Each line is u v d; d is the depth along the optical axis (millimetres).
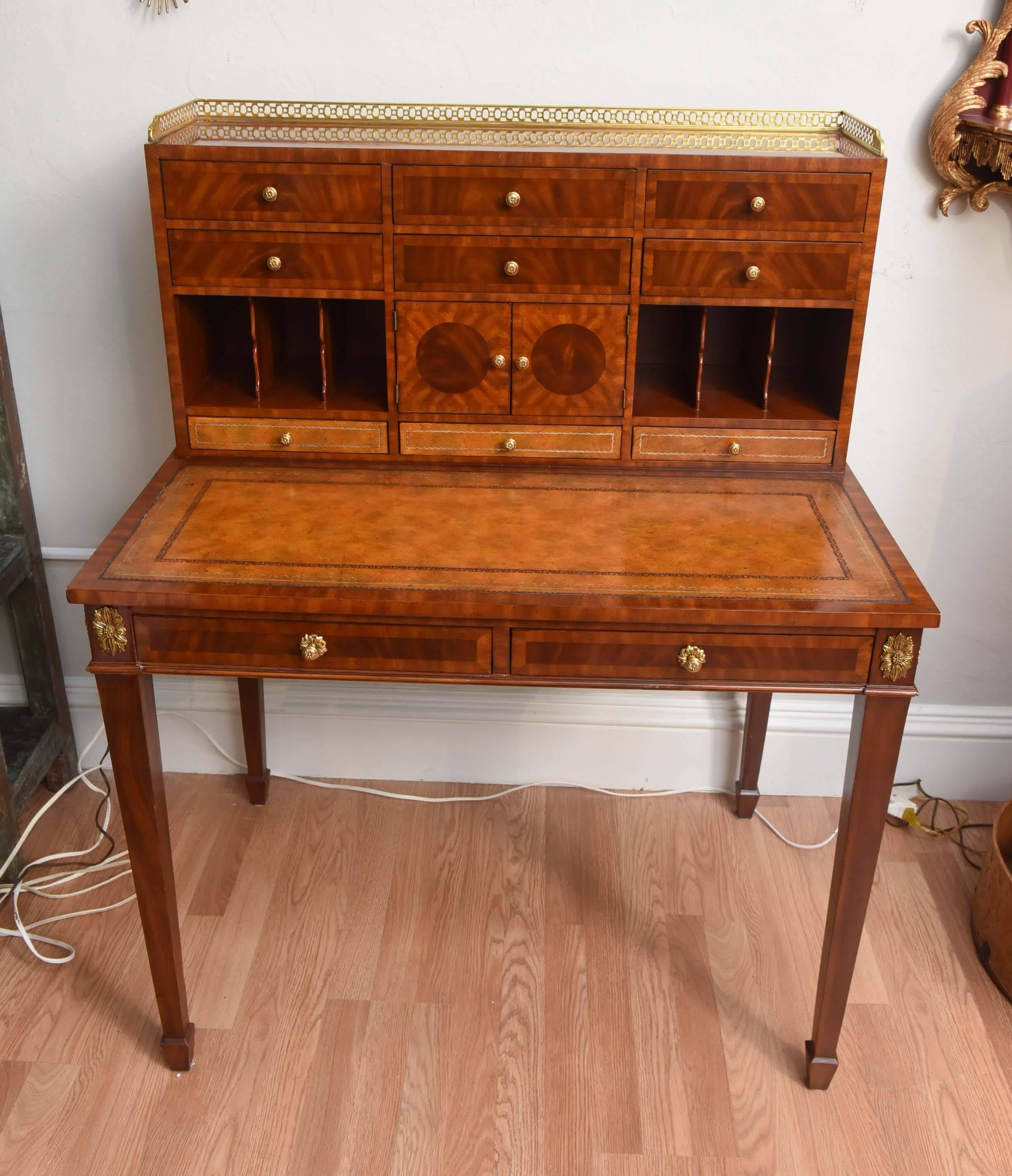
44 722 2643
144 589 1710
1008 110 2117
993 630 2631
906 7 2102
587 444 2127
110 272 2330
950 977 2270
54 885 2434
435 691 2672
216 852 2535
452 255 1995
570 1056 2078
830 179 1929
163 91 2191
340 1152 1906
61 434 2488
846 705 2672
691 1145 1929
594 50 2150
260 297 2078
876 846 1859
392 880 2471
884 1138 1950
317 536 1877
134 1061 2062
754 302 2023
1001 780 2752
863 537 1908
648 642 1749
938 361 2375
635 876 2498
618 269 2002
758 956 2305
